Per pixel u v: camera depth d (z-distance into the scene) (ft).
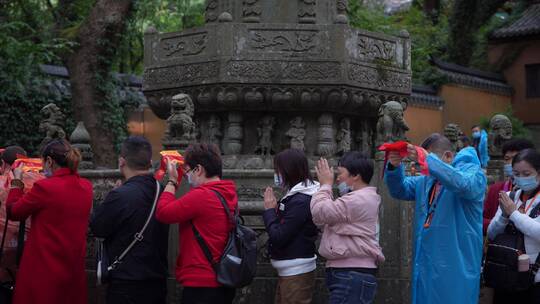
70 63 45.32
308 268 14.03
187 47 22.89
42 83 49.11
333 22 22.03
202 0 69.00
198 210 12.89
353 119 24.48
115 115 46.50
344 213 13.07
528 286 13.79
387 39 23.47
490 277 14.28
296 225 13.66
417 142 67.56
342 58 21.59
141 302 13.50
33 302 14.43
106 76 46.01
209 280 12.82
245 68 21.61
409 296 16.87
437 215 13.38
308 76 21.61
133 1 45.91
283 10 23.39
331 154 22.84
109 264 13.58
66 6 51.55
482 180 13.12
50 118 23.00
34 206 14.40
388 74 23.25
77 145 23.03
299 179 14.08
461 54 80.18
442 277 13.12
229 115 23.12
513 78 82.74
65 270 14.58
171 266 16.94
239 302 16.79
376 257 13.34
